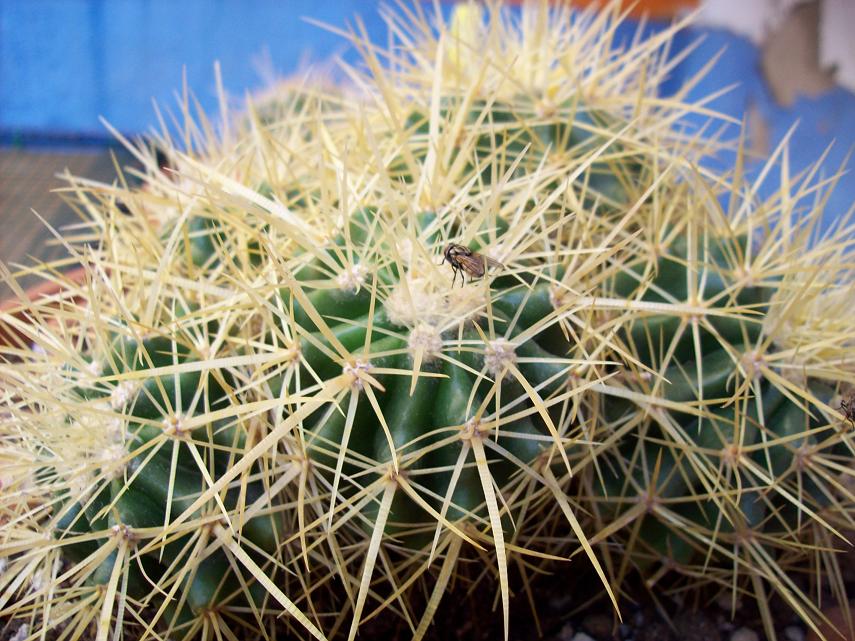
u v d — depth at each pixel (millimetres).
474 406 114
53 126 331
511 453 118
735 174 153
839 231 157
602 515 143
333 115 169
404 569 134
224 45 357
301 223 129
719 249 148
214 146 186
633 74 205
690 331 139
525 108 158
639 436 135
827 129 306
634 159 161
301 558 128
